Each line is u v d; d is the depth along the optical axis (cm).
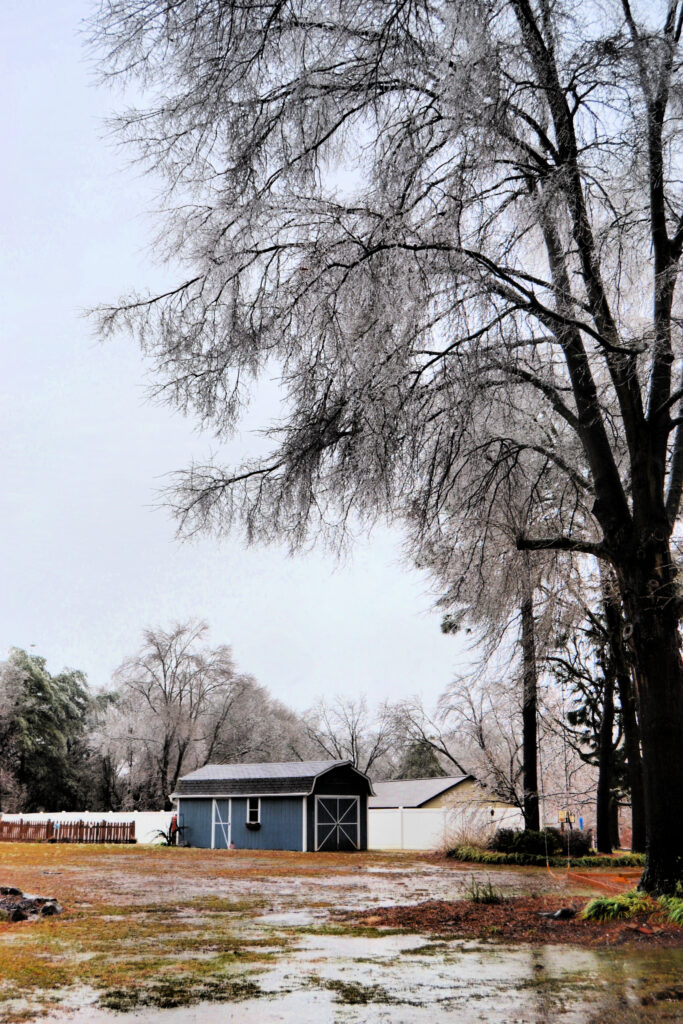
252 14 754
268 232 959
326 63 851
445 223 862
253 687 6009
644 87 883
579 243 1062
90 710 6844
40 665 6372
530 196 959
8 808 5716
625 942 873
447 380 920
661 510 1162
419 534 1091
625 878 1759
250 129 854
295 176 907
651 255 1150
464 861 2517
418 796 4353
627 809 4134
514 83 870
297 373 983
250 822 3431
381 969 743
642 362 1097
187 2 725
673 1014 575
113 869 2055
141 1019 567
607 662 2345
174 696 5638
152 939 914
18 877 1750
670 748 1088
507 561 1353
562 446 1335
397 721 3700
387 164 887
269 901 1319
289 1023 555
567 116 965
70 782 6066
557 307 1097
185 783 3700
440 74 843
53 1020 565
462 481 1171
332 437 1001
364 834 3400
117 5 726
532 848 2423
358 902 1302
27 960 785
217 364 990
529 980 693
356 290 893
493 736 2784
